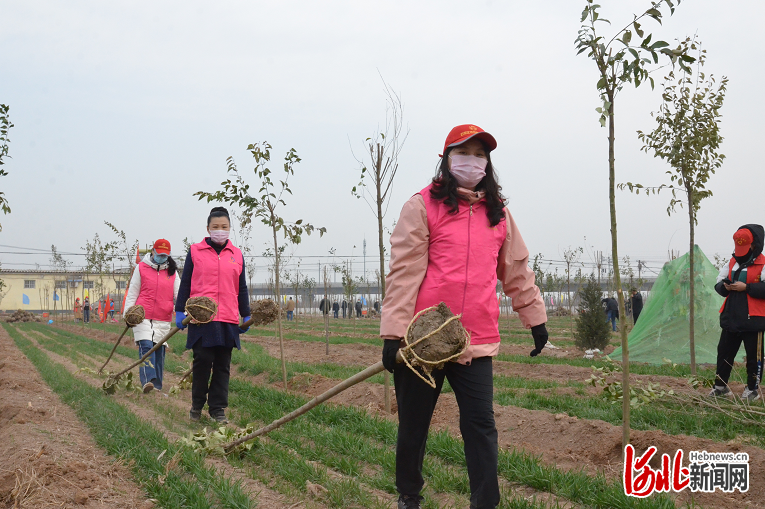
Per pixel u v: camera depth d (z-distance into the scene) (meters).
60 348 18.56
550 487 4.59
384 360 3.48
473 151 3.62
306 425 6.56
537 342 3.74
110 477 4.67
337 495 4.16
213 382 7.14
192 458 4.97
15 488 4.09
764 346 7.98
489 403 3.54
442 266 3.52
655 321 14.21
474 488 3.48
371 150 7.64
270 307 7.28
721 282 8.30
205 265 7.10
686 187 9.80
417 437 3.67
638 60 4.38
